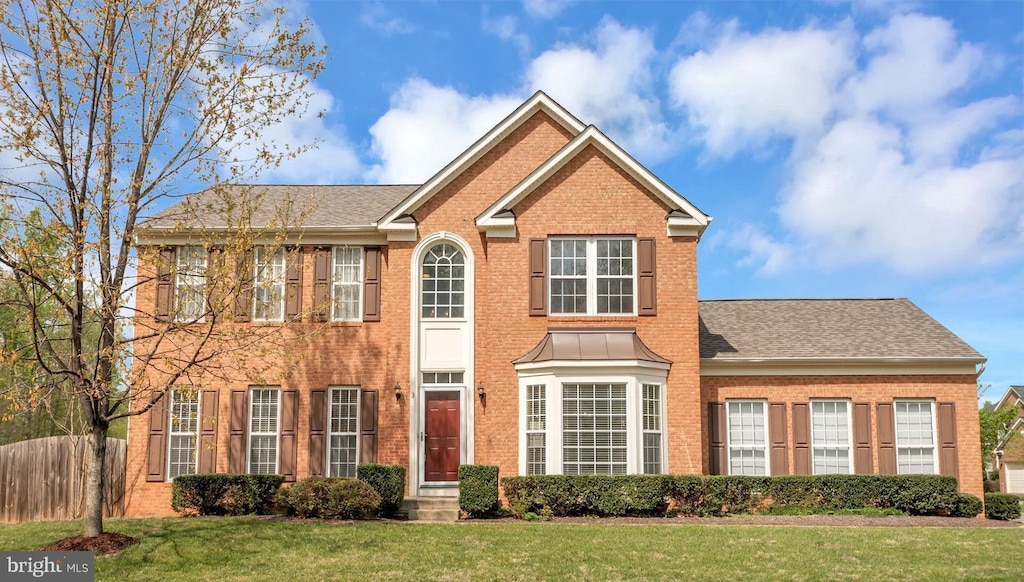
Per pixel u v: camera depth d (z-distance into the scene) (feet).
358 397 73.46
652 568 45.88
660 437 67.56
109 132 50.44
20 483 69.46
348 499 59.57
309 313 59.57
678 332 69.82
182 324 50.34
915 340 76.79
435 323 72.95
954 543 52.70
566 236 71.20
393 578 44.06
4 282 50.06
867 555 49.19
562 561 47.26
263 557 48.03
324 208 80.64
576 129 76.23
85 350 55.88
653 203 71.61
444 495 70.44
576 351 67.46
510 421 68.49
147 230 52.29
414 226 73.56
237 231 52.54
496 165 75.61
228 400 73.41
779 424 73.41
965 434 73.31
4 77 47.44
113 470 72.02
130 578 44.37
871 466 72.79
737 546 51.06
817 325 80.28
